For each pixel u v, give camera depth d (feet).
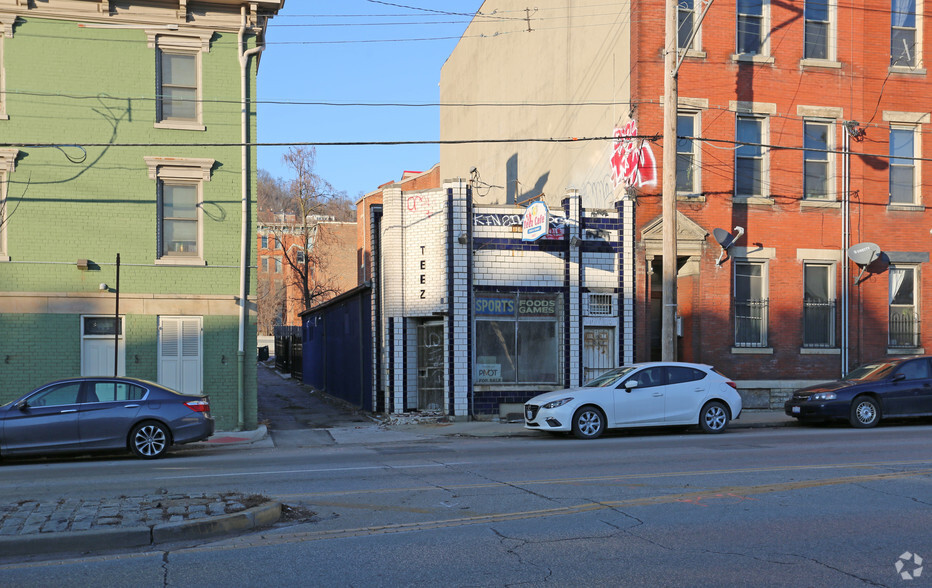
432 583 20.76
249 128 65.00
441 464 42.06
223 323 64.28
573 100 87.15
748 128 76.07
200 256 64.03
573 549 23.99
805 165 77.10
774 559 22.84
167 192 63.87
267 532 26.58
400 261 72.02
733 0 75.36
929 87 78.95
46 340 60.44
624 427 56.18
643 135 73.05
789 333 75.56
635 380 56.95
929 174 78.95
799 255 76.02
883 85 78.02
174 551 24.16
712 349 73.67
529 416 57.77
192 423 49.52
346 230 235.20
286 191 194.59
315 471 40.06
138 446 48.37
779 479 35.68
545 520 27.86
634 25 73.61
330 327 99.60
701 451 45.93
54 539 24.21
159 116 63.16
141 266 62.54
